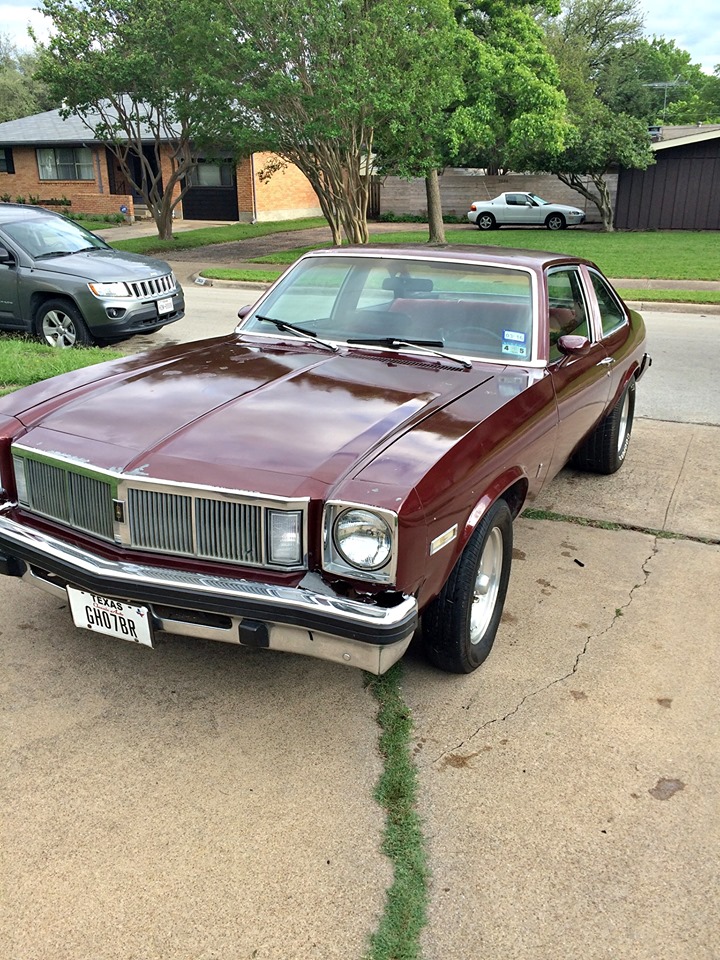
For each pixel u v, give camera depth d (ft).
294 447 10.27
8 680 11.65
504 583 12.58
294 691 11.56
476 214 103.91
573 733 10.80
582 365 15.61
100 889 8.22
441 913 8.04
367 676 11.95
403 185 118.83
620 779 9.97
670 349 36.68
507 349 13.91
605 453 20.06
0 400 12.34
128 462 10.13
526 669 12.26
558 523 17.75
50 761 10.03
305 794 9.58
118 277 32.68
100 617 10.54
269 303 15.85
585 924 7.97
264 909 8.04
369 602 9.45
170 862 8.57
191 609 9.68
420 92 60.03
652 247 77.41
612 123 96.27
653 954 7.66
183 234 91.81
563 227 102.42
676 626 13.60
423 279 14.90
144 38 73.15
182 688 11.57
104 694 11.39
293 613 9.26
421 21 59.11
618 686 11.87
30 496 11.15
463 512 10.51
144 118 81.25
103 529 10.39
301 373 12.87
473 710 11.24
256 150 70.54
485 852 8.81
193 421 11.02
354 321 14.88
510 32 73.77
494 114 74.13
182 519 9.86
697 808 9.52
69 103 77.61
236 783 9.74
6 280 33.32
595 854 8.81
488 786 9.80
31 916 7.89
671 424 25.45
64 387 12.62
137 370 13.24
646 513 18.37
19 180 114.93
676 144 96.17
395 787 9.71
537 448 13.07
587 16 174.70
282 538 9.54
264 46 58.34
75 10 73.67
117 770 9.90
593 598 14.49
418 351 13.87
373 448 10.28
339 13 55.31
